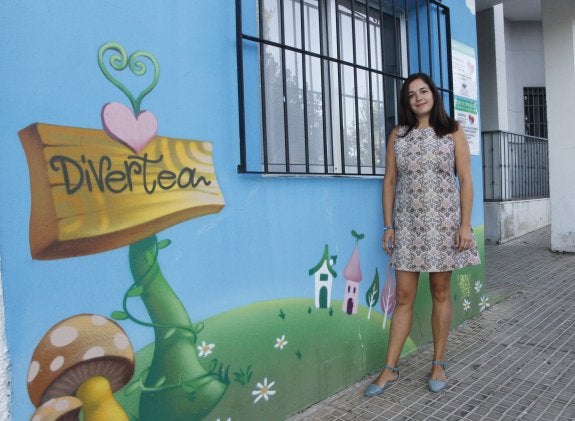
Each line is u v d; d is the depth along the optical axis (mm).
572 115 6742
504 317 4117
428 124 2791
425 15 3697
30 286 1549
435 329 2883
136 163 1833
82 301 1675
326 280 2652
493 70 8297
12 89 1513
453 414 2502
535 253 7023
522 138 8906
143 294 1852
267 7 2602
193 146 2031
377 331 3035
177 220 1970
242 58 2266
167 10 1945
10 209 1507
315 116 2887
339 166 3023
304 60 2490
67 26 1642
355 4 3238
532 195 9305
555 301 4590
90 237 1696
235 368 2191
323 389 2652
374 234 3008
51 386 1595
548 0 6777
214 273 2104
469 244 2705
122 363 1784
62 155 1627
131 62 1822
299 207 2500
